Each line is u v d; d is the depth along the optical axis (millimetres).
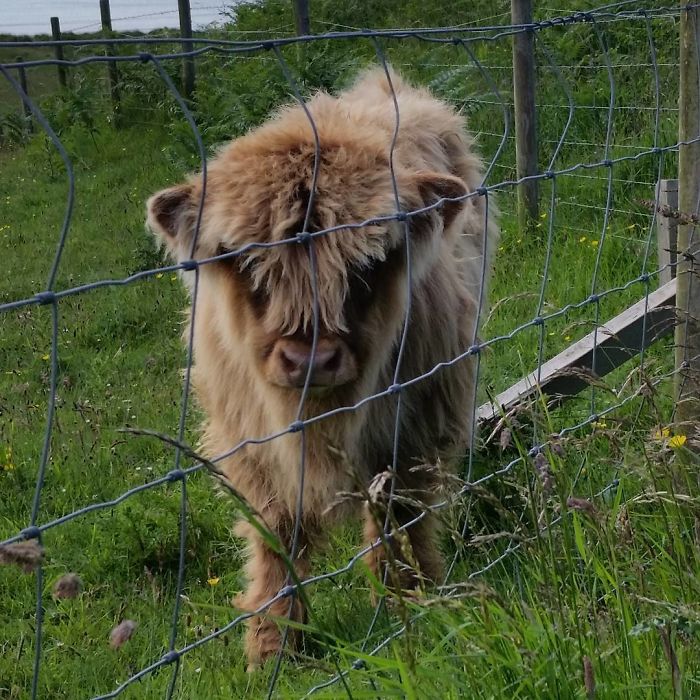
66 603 3482
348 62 9375
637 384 3730
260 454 3279
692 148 3494
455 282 3559
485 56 10156
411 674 2068
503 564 3006
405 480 3438
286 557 1851
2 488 4398
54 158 13203
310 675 2830
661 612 2385
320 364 2711
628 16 3283
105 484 4398
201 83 12758
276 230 2729
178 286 7527
